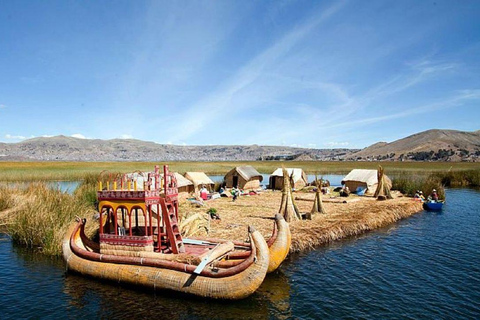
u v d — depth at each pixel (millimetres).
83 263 13242
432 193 31297
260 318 10320
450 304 11297
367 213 23609
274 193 37625
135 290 12172
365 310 10852
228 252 13094
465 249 17203
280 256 13180
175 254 12312
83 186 31266
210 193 34438
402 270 14219
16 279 13328
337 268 14359
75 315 10617
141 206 12664
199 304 11156
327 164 124688
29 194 28578
